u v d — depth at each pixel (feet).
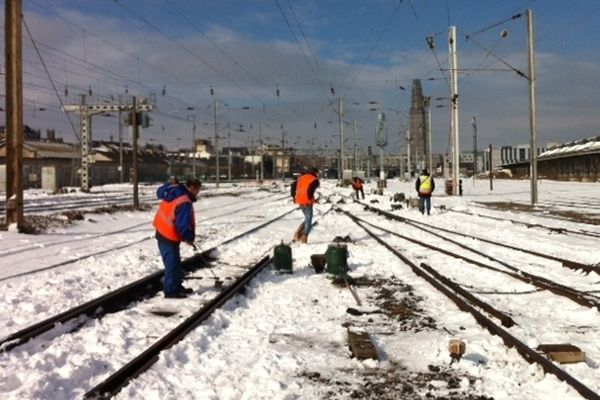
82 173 187.62
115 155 329.31
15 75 64.08
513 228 75.36
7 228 64.44
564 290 33.19
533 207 111.34
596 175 247.29
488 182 290.56
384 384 19.95
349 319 28.71
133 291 34.63
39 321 27.48
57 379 19.19
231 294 32.12
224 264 47.09
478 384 19.74
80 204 113.60
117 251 52.54
